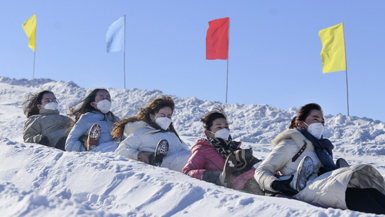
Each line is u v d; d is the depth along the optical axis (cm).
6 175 636
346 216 387
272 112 2484
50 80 3925
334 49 2450
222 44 2711
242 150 560
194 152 617
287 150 539
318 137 557
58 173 593
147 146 700
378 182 501
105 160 611
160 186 494
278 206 412
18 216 364
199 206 445
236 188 564
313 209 404
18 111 2591
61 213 361
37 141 812
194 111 2594
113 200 501
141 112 731
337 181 463
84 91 3366
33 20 3509
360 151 1652
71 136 777
